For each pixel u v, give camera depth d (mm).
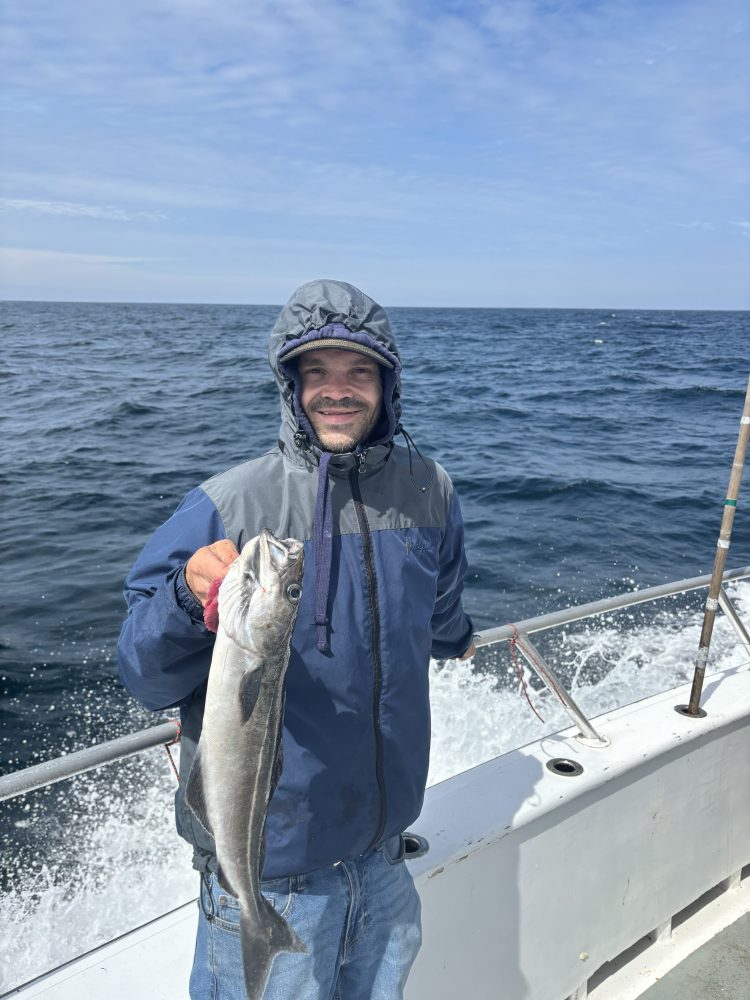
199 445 16828
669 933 2910
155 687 1563
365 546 1683
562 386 28922
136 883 2865
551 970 2520
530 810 2387
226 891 1570
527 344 55125
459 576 2053
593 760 2641
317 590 1616
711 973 2744
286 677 1604
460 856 2215
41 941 2537
